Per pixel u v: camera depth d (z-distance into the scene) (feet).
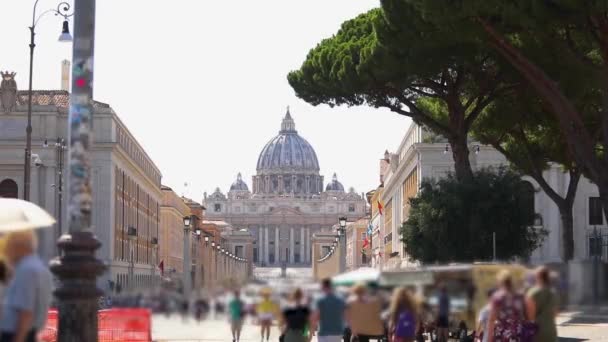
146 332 65.26
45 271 62.64
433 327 112.16
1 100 483.10
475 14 138.72
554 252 430.61
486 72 203.72
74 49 91.09
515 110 219.20
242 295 64.90
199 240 581.12
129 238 535.19
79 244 87.86
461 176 237.04
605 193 153.89
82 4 91.09
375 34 183.32
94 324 87.45
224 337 159.63
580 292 70.79
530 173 248.73
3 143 475.31
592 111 207.31
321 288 77.30
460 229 239.71
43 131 483.10
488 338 78.38
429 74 187.93
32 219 75.20
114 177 482.69
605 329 191.42
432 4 139.74
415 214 251.60
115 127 485.56
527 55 160.76
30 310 60.85
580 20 134.10
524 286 76.74
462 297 76.43
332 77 217.56
